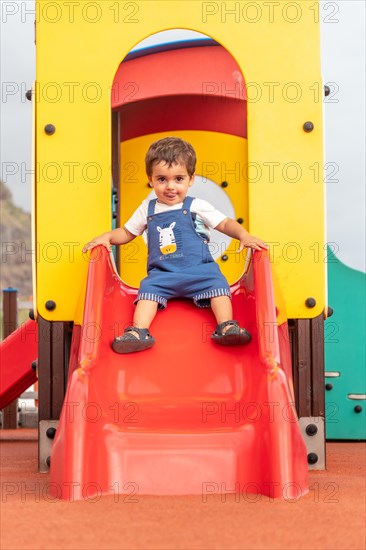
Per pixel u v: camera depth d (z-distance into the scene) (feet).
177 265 14.57
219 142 21.74
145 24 15.52
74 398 11.50
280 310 13.74
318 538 8.97
